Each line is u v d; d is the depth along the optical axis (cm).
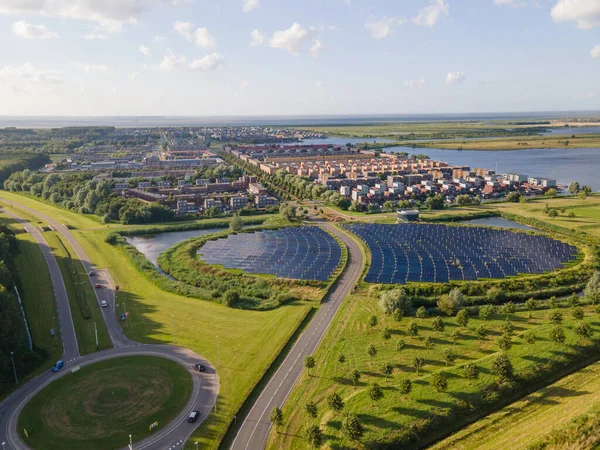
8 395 11388
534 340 12975
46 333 14588
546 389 11044
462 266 19788
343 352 13088
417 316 15200
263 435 9906
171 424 10219
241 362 12725
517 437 9388
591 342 12800
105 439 9775
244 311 16225
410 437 9569
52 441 9731
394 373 11888
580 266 19550
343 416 10181
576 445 8800
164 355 13188
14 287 16850
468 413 10344
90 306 16675
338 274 19562
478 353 12744
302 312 15862
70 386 11688
